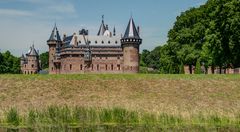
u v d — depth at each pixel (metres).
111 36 145.38
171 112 32.91
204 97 43.78
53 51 146.62
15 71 162.12
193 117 29.38
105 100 42.19
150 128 25.70
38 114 28.28
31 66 171.38
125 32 127.62
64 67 139.50
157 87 48.38
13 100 41.31
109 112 28.84
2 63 147.62
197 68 69.12
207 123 28.30
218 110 35.50
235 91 46.56
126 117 28.30
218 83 49.72
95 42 142.62
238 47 55.28
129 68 125.38
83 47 139.12
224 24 55.00
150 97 43.94
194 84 49.44
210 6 59.09
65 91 45.84
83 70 138.12
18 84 47.66
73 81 49.66
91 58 139.50
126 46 125.75
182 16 78.31
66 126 25.92
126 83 49.62
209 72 103.06
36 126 25.66
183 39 74.50
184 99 42.72
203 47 62.97
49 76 51.59
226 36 55.78
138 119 28.48
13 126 26.12
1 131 24.17
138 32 131.88
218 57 58.12
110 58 141.38
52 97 43.41
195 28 71.06
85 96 44.06
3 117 29.31
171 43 76.62
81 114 28.50
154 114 30.06
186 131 24.89
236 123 28.28
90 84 48.78
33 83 48.22
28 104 38.97
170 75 53.75
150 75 53.78
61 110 28.92
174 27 79.62
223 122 28.69
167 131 24.70
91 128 25.33
